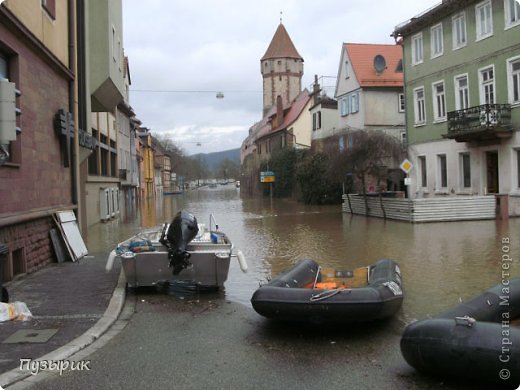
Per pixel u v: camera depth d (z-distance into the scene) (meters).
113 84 16.55
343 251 13.86
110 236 18.69
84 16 14.99
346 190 35.75
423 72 28.23
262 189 58.47
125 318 7.27
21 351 5.59
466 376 4.54
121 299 7.94
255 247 15.16
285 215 28.39
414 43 29.03
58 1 12.06
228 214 30.27
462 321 4.69
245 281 10.04
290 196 49.28
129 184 40.12
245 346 6.03
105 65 15.73
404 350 4.90
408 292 8.70
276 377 5.06
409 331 4.90
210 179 173.12
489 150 23.67
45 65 11.15
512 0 22.33
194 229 9.01
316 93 49.50
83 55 14.91
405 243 15.03
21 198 9.58
